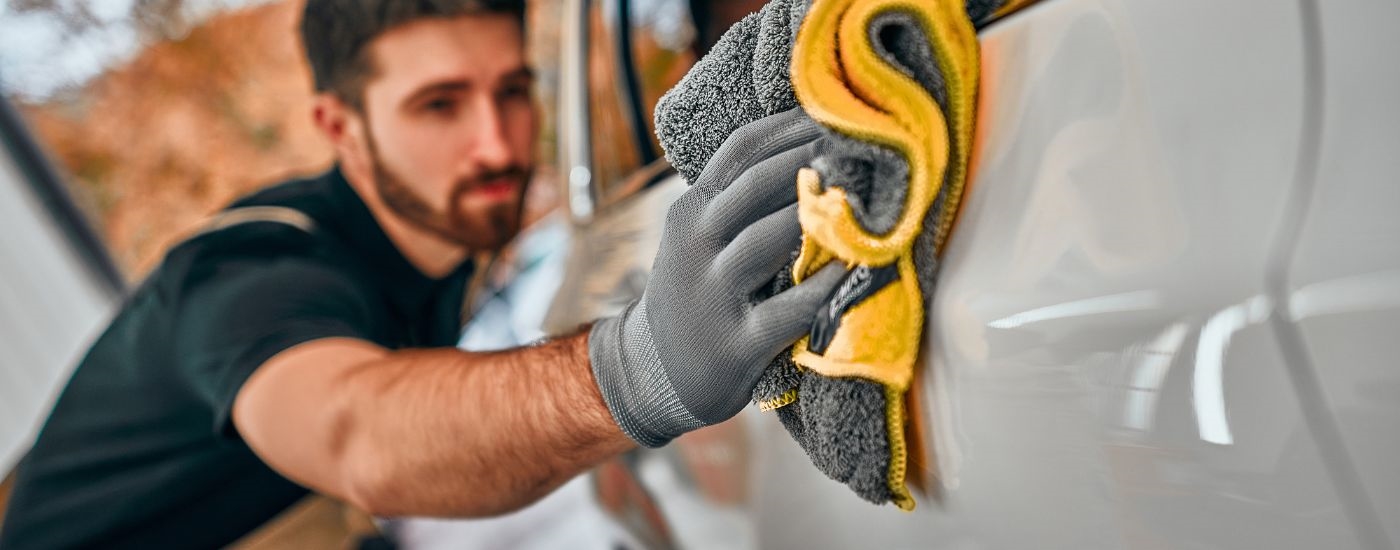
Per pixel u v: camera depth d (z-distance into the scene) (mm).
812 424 526
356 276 1663
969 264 496
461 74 2449
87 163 3750
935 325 507
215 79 3910
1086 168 447
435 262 2396
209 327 1299
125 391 1453
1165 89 421
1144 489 413
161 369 1413
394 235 2287
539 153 3215
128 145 3822
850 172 476
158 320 1422
